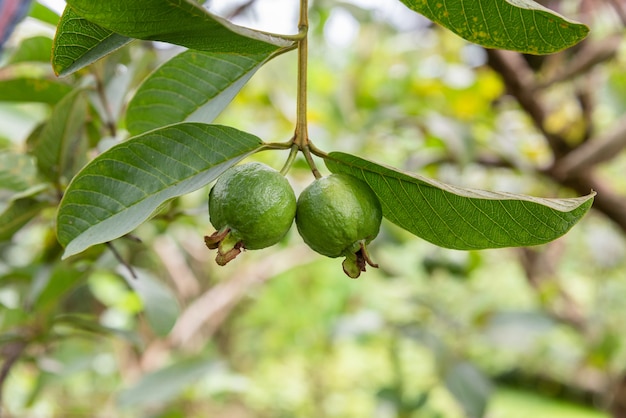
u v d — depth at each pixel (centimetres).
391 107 122
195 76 56
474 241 49
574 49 121
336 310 231
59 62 47
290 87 141
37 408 143
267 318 243
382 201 51
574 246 204
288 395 242
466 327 146
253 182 49
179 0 43
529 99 109
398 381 163
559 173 109
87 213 50
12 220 64
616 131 102
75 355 115
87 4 43
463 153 106
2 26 58
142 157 49
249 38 46
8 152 66
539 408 324
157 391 106
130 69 71
